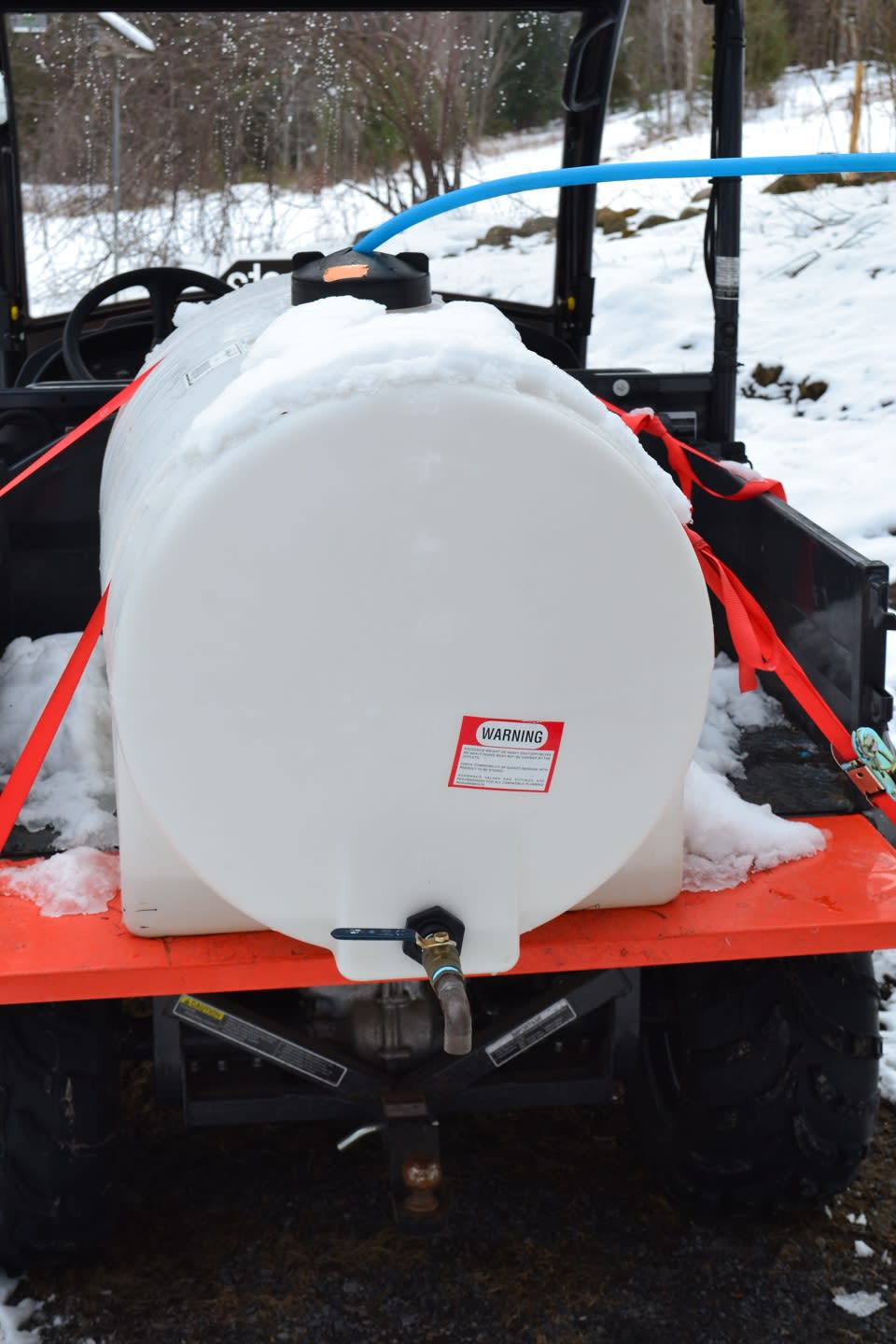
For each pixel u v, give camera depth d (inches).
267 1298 90.6
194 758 68.4
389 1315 89.4
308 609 66.1
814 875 81.5
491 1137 105.3
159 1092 85.0
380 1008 85.0
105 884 80.1
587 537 66.6
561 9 127.5
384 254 82.5
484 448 64.8
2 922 76.8
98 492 117.0
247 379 67.4
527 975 88.6
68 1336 87.7
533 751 69.4
